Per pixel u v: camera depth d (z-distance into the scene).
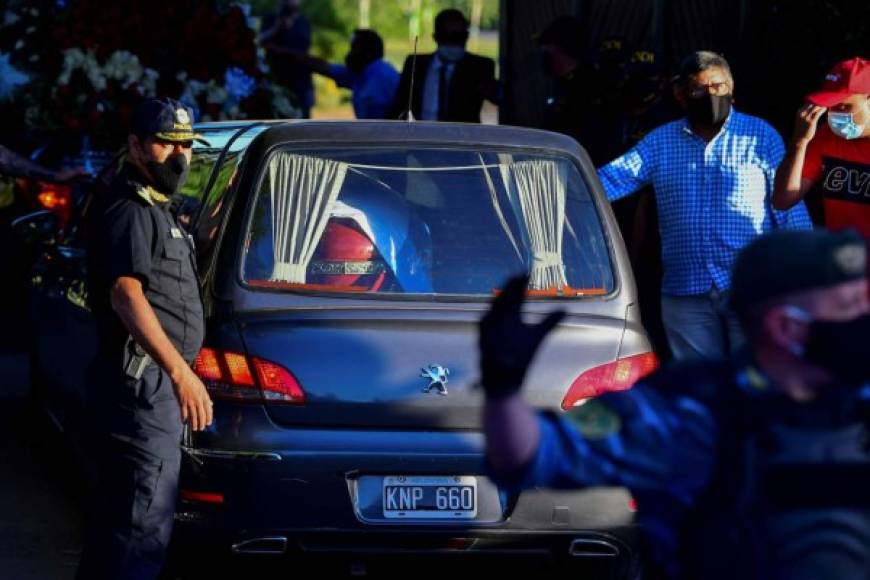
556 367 7.02
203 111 13.62
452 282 7.17
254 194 7.17
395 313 6.94
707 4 13.56
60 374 9.25
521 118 17.98
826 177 8.66
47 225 10.20
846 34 10.90
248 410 6.75
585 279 7.34
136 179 6.49
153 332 6.29
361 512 6.73
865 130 8.41
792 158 8.56
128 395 6.41
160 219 6.48
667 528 3.76
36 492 9.44
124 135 13.26
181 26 13.60
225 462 6.71
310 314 6.89
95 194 6.63
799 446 3.67
